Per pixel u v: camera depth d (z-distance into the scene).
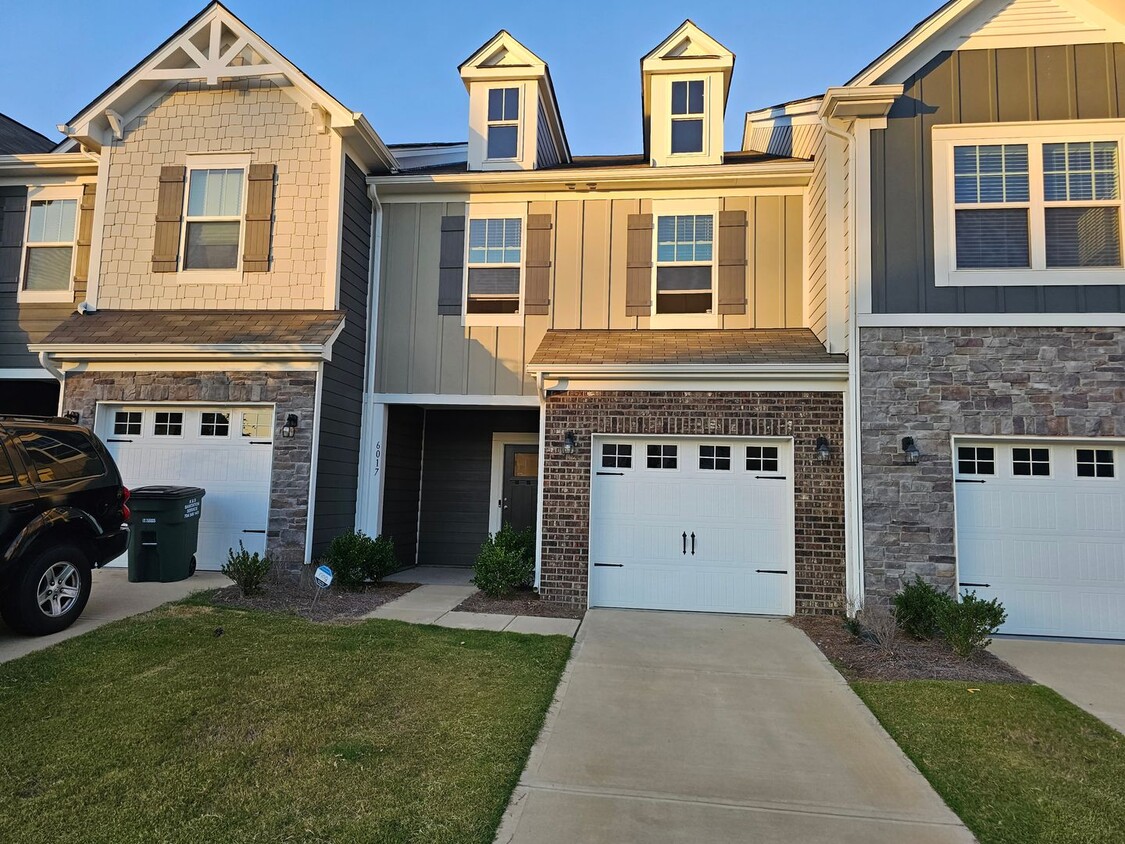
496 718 4.45
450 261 9.98
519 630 6.80
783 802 3.59
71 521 5.90
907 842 3.24
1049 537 7.40
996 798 3.67
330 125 9.26
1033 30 7.73
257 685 4.76
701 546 8.16
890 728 4.60
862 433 7.56
